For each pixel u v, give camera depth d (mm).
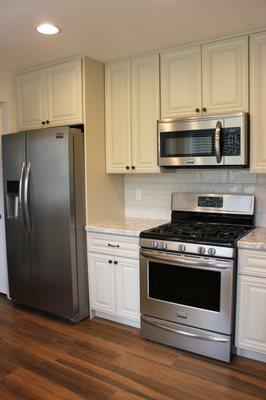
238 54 2562
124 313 2959
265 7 2133
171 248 2551
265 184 2838
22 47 2805
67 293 3072
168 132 2834
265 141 2512
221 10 2172
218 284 2400
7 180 3371
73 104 3107
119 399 2066
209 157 2660
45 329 2990
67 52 2936
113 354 2564
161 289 2658
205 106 2729
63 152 2945
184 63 2799
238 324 2422
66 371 2359
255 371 2316
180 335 2592
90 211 3158
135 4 2086
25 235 3289
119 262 2930
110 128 3256
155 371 2340
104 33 2533
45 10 2152
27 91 3432
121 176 3574
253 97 2523
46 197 3086
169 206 3342
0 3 2049
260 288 2311
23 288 3389
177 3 2076
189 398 2064
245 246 2316
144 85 3016
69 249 3006
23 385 2215
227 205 2961
